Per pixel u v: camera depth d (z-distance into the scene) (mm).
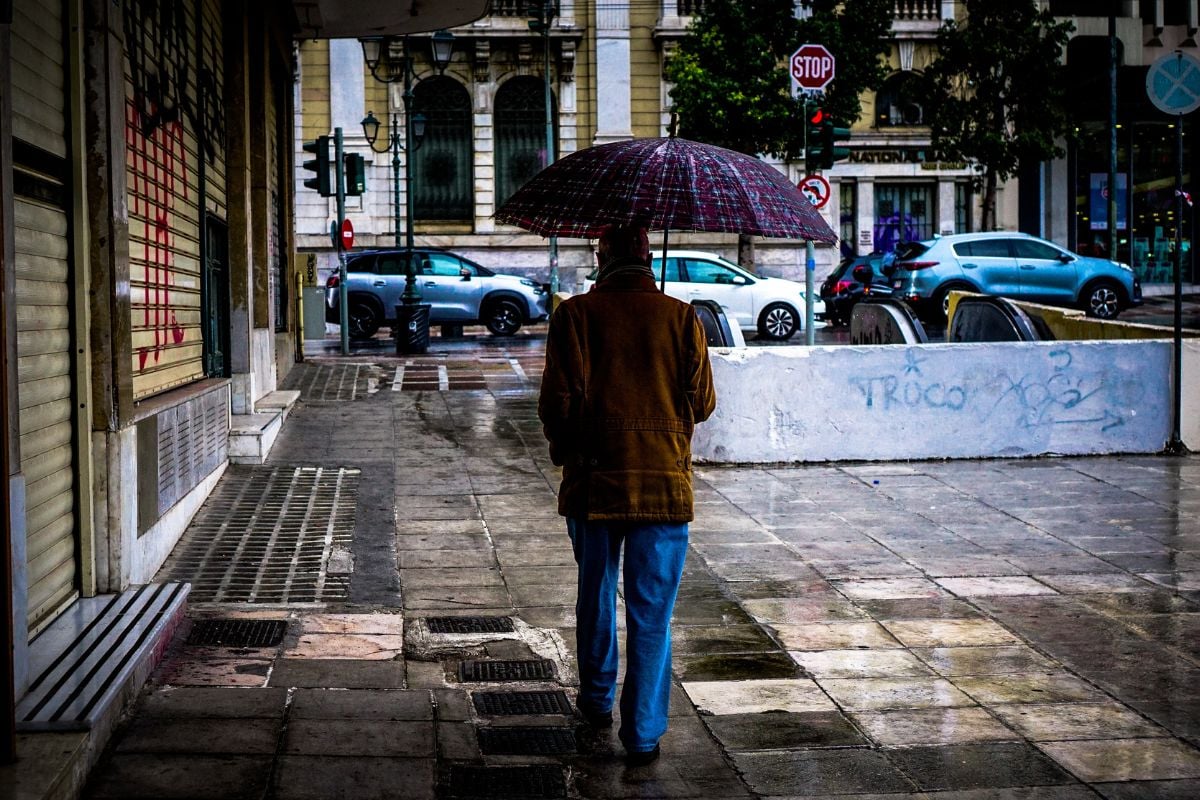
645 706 4301
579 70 35125
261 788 4004
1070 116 35719
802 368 10438
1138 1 36312
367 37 17703
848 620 6086
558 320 4422
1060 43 32781
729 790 4137
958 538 7824
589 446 4371
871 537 7852
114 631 5125
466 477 9672
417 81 34531
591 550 4465
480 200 34844
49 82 5160
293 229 18109
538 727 4668
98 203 5559
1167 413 10914
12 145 4512
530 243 34781
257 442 9945
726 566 7109
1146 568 7098
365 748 4387
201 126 9367
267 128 13562
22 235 4785
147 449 6484
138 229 7043
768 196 4703
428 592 6547
